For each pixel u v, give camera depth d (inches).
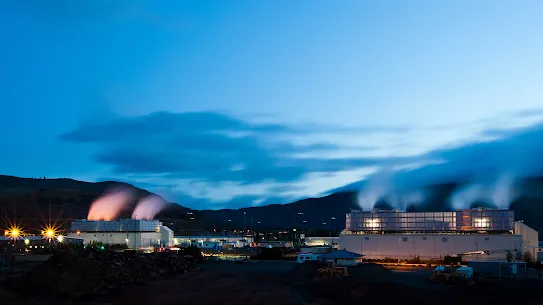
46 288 1505.9
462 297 1509.6
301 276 2267.5
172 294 1565.0
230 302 1443.2
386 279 2193.7
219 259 3476.9
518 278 2271.2
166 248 4581.7
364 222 3543.3
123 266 1840.6
